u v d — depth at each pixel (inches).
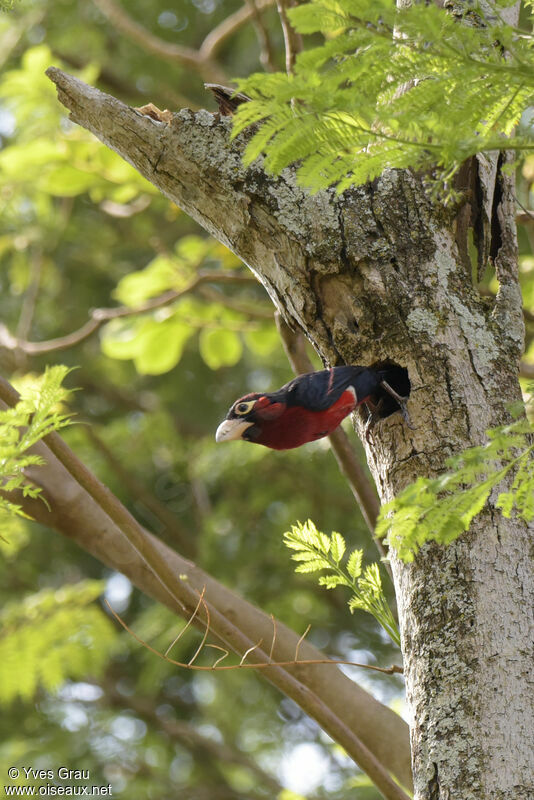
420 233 247.9
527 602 202.1
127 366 757.9
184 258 520.4
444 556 209.3
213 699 633.6
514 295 250.1
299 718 652.7
